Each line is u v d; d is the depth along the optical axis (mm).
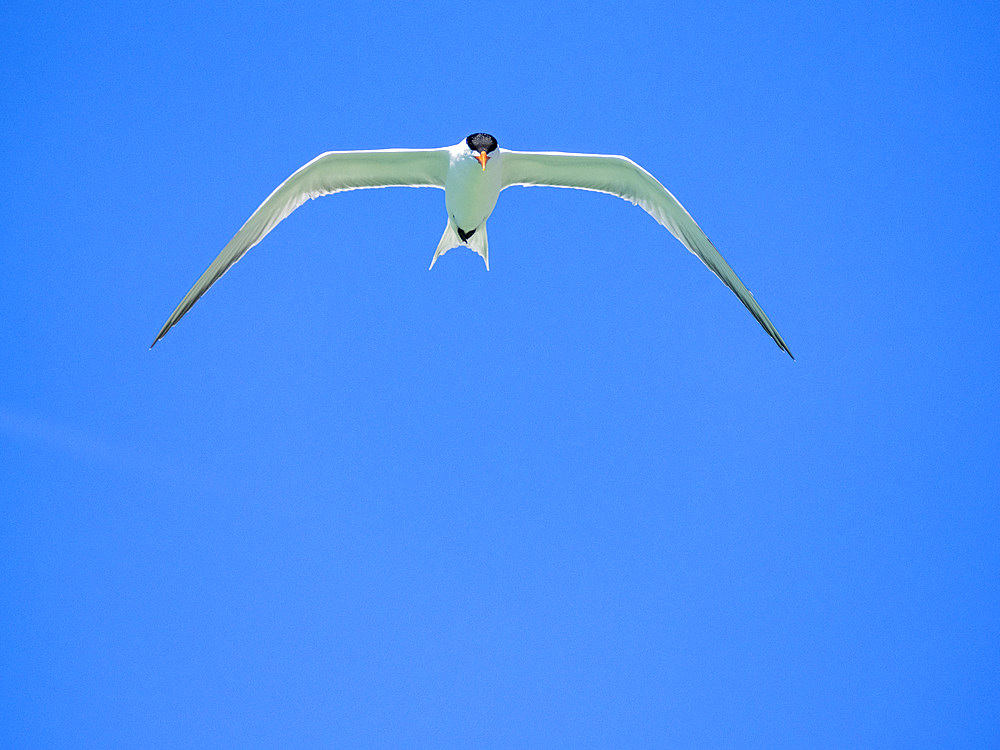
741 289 12188
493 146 11672
